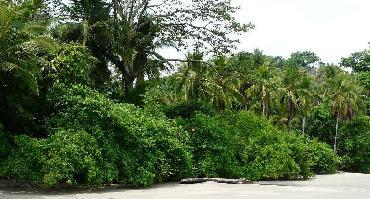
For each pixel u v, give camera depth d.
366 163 56.03
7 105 18.95
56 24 24.77
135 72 27.97
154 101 24.36
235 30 28.52
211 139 24.55
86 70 20.97
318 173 39.16
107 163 18.38
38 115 19.72
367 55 67.62
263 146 27.48
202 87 34.28
